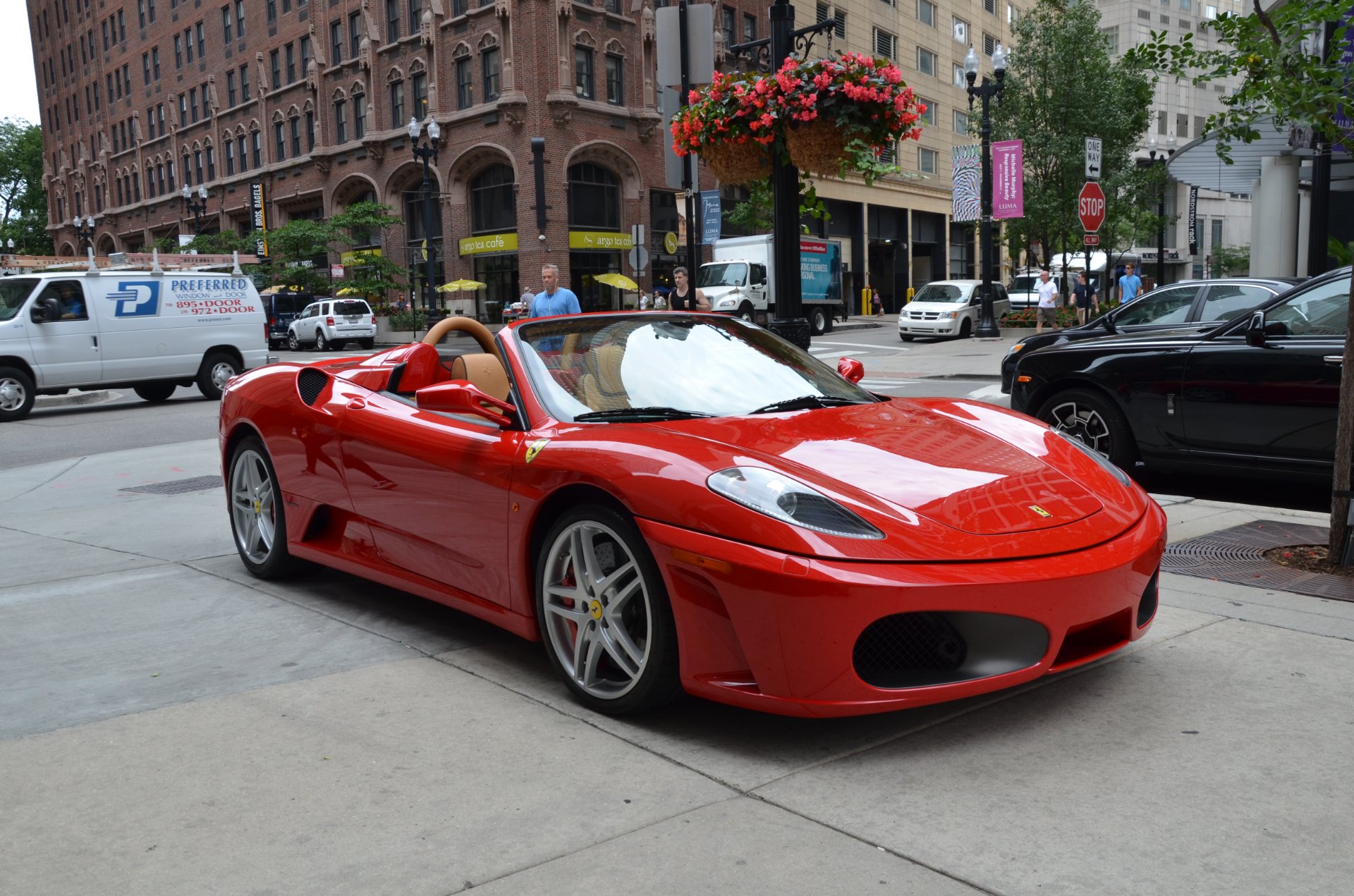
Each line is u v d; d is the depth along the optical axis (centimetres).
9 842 247
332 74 4338
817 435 329
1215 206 7025
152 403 1742
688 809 252
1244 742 282
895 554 267
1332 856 223
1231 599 415
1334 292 586
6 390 1498
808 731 299
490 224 3772
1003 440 345
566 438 328
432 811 255
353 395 435
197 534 621
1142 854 226
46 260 2712
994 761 275
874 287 5016
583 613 319
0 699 345
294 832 247
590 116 3666
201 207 4553
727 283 2922
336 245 4416
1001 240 3167
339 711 324
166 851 240
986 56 5847
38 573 528
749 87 668
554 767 279
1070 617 280
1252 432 603
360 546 432
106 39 6197
